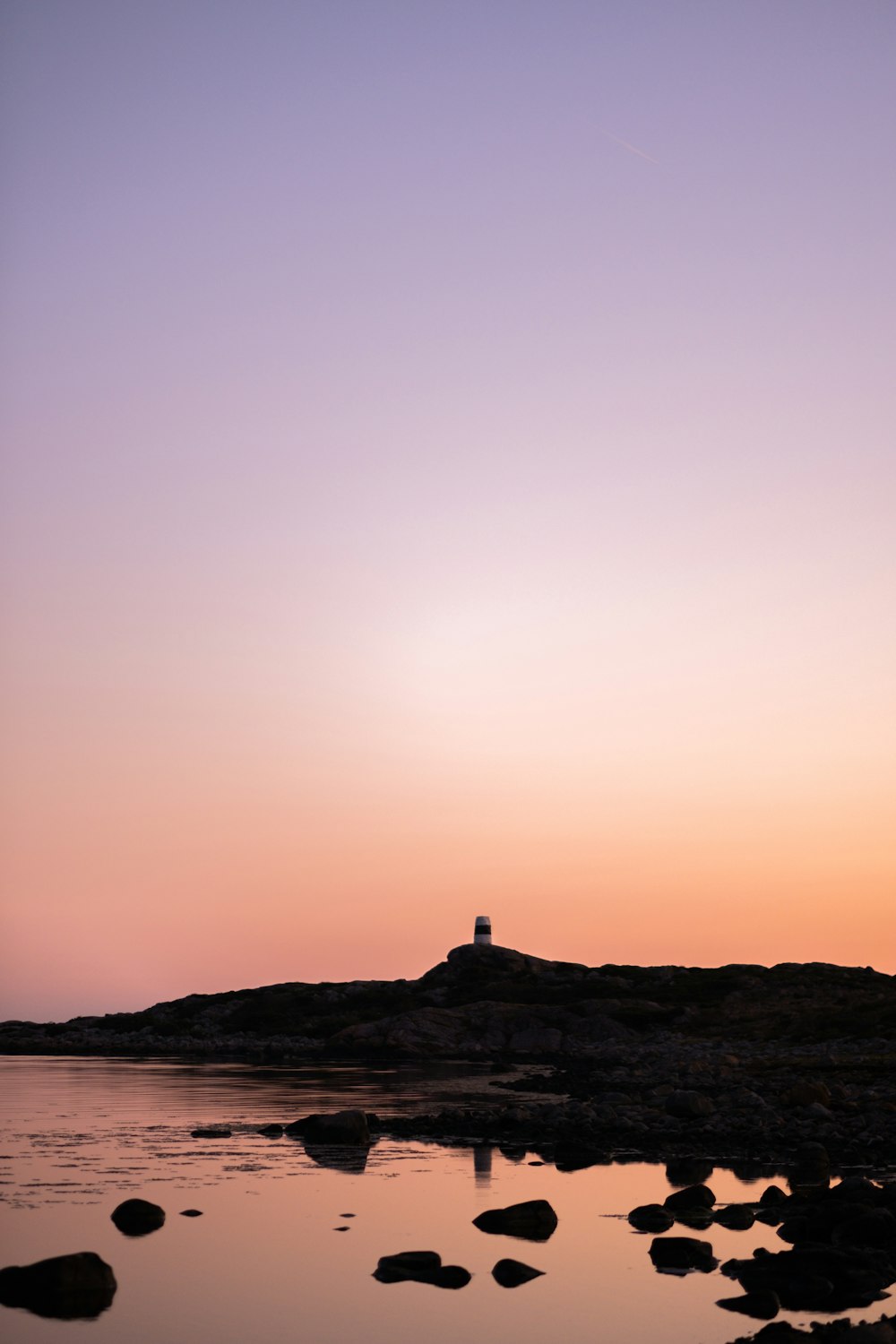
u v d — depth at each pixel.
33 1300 16.59
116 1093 52.00
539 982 118.75
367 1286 17.61
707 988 108.19
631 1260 19.31
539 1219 21.78
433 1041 98.75
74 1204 23.06
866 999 95.19
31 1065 80.69
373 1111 43.66
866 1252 18.58
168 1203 23.38
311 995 127.50
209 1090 54.06
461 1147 32.88
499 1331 15.55
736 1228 21.69
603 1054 87.38
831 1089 45.31
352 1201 24.03
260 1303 16.69
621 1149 32.66
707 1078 54.34
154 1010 135.50
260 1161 29.30
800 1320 16.05
